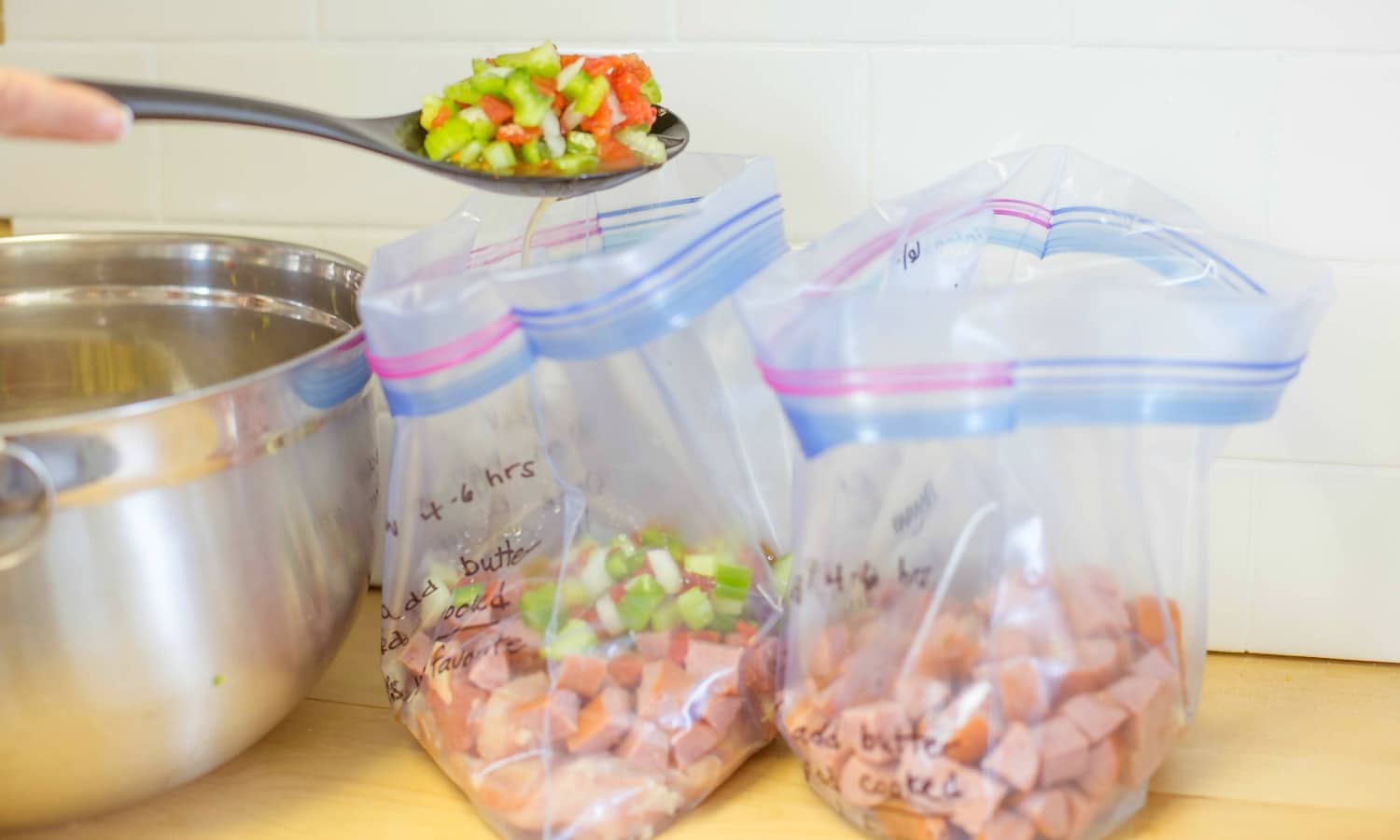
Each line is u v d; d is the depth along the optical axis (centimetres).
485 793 56
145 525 49
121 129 46
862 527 54
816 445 52
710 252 57
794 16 68
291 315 69
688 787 57
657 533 62
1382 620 71
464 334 54
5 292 69
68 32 76
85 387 71
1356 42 63
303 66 74
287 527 55
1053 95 67
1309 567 71
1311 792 60
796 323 50
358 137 56
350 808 60
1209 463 55
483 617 60
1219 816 58
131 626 50
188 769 56
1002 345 49
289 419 54
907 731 52
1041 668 52
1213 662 72
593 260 53
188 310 70
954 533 53
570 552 60
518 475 60
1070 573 54
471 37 72
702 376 61
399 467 58
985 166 64
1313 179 66
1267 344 51
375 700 69
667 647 59
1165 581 56
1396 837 57
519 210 65
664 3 69
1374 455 69
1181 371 51
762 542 65
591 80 58
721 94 70
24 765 51
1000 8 66
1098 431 52
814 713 55
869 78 68
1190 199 67
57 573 48
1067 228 65
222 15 74
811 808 59
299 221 77
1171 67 65
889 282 59
